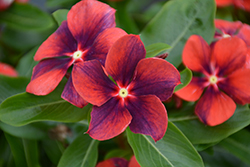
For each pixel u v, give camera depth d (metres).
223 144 0.26
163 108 0.21
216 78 0.25
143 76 0.22
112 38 0.22
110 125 0.21
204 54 0.25
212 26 0.26
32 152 0.26
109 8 0.23
